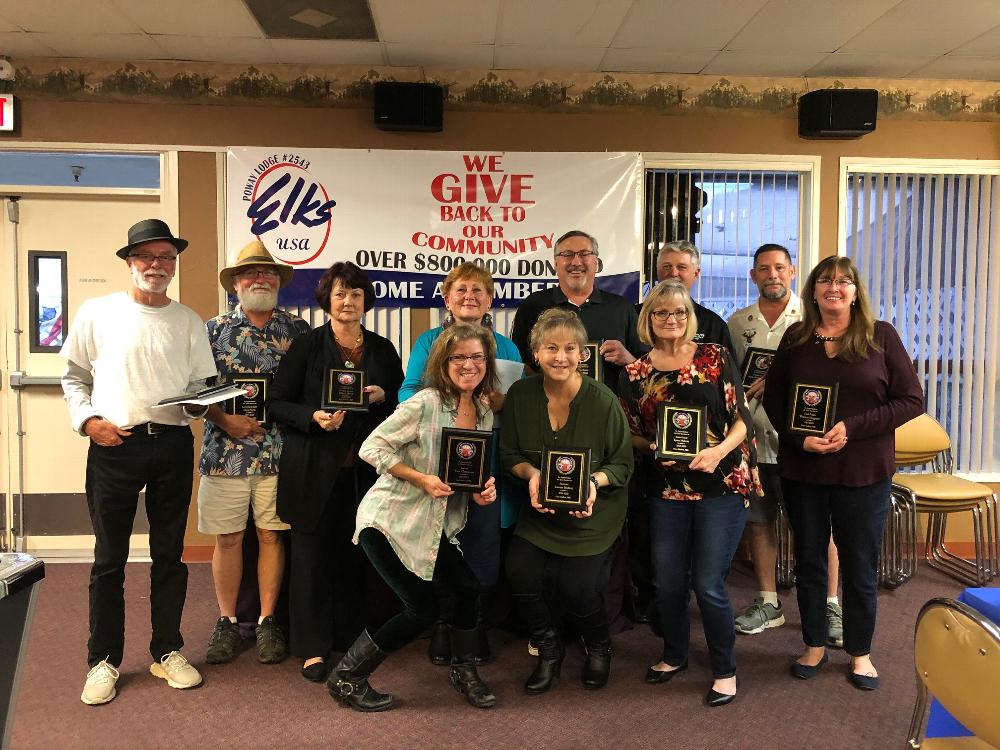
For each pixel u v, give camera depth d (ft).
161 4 10.44
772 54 12.25
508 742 7.34
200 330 8.67
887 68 12.91
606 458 8.09
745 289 13.71
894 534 11.89
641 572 10.27
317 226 12.98
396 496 7.41
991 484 13.83
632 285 13.21
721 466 7.92
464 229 13.14
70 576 12.23
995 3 10.28
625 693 8.36
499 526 8.42
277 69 12.84
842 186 13.51
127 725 7.61
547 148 13.21
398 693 8.36
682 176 13.55
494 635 10.11
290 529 9.11
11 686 5.11
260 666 8.98
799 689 8.45
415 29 11.27
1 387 13.12
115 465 7.99
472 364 7.45
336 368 8.39
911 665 9.06
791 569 12.07
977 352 13.89
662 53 12.23
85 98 12.71
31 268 13.05
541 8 10.51
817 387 8.08
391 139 13.07
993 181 13.75
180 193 12.93
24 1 10.34
